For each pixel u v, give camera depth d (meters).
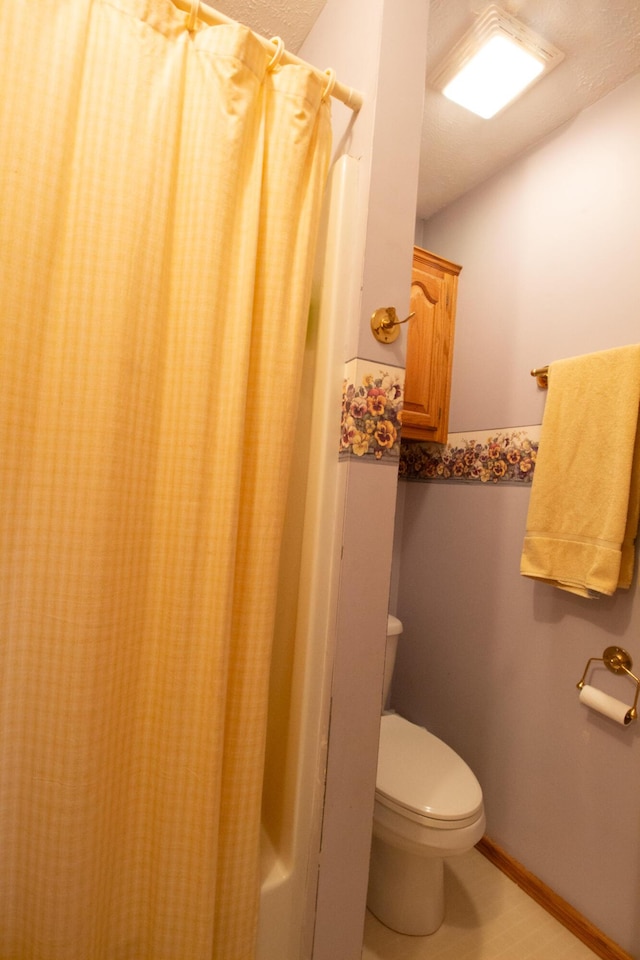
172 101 0.71
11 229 0.60
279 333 0.79
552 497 1.31
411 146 0.89
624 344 1.25
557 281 1.44
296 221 0.82
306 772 0.86
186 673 0.73
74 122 0.65
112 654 0.68
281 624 0.99
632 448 1.14
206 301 0.73
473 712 1.63
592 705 1.21
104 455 0.65
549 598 1.40
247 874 0.78
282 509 0.81
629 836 1.17
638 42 1.16
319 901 0.82
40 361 0.64
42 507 0.64
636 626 1.18
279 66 0.81
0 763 0.63
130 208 0.67
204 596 0.74
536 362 1.50
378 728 0.88
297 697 0.89
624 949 1.15
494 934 1.24
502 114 1.42
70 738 0.63
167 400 0.74
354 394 0.84
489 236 1.70
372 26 0.88
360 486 0.85
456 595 1.74
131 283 0.67
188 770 0.73
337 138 0.97
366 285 0.85
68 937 0.63
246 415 0.79
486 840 1.53
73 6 0.64
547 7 1.08
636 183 1.25
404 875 1.25
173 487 0.74
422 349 1.67
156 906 0.73
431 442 1.88
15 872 0.65
